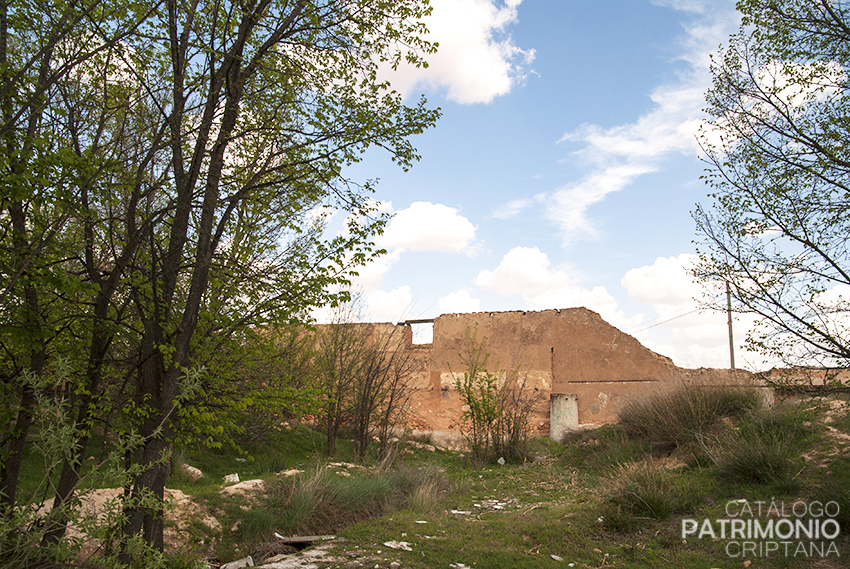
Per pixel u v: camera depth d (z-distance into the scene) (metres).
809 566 6.04
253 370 7.58
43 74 5.33
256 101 6.95
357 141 6.88
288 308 6.73
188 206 6.32
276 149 7.28
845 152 7.21
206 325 6.44
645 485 8.38
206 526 7.95
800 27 7.57
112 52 5.80
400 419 20.00
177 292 7.38
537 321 20.23
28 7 5.22
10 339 5.05
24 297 5.07
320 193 7.09
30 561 3.76
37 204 4.70
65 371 4.59
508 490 11.69
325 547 7.24
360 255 6.92
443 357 21.34
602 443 13.77
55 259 5.40
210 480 10.76
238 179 6.91
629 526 7.54
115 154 6.06
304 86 6.95
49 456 4.15
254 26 6.61
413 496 10.16
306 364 15.45
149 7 5.78
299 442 16.30
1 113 4.80
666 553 6.72
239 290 7.09
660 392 12.78
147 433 5.81
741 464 8.68
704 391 11.92
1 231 4.77
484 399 16.44
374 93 7.34
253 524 8.19
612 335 19.02
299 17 6.71
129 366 6.54
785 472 8.36
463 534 7.81
